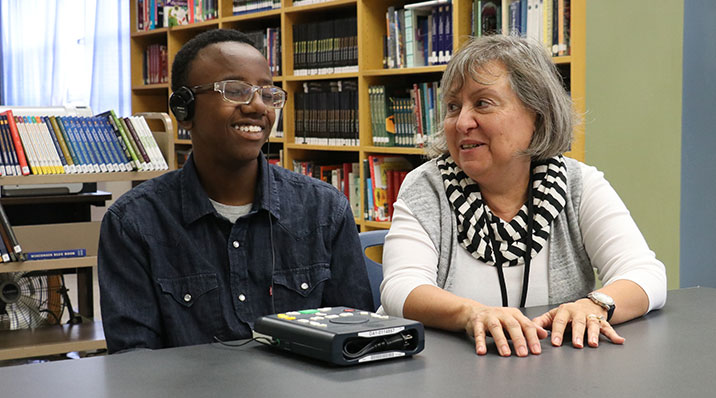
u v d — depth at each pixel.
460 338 1.11
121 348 1.38
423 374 0.90
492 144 1.41
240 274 1.47
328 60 3.91
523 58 1.41
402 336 0.97
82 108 2.99
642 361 0.95
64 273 2.98
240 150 1.44
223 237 1.47
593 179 1.54
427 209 1.50
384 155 3.83
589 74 2.85
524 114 1.42
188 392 0.82
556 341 1.05
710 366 0.93
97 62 5.62
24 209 3.01
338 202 1.59
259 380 0.87
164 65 5.23
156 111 5.60
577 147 2.83
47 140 2.74
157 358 0.98
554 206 1.47
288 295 1.51
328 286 1.57
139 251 1.42
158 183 1.50
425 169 1.58
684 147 2.85
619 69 2.87
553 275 1.47
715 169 2.87
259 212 1.50
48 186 2.92
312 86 4.09
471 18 3.32
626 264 1.39
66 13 5.96
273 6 4.21
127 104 5.57
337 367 0.93
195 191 1.47
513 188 1.49
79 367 0.93
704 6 2.81
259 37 4.34
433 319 1.20
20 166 2.67
